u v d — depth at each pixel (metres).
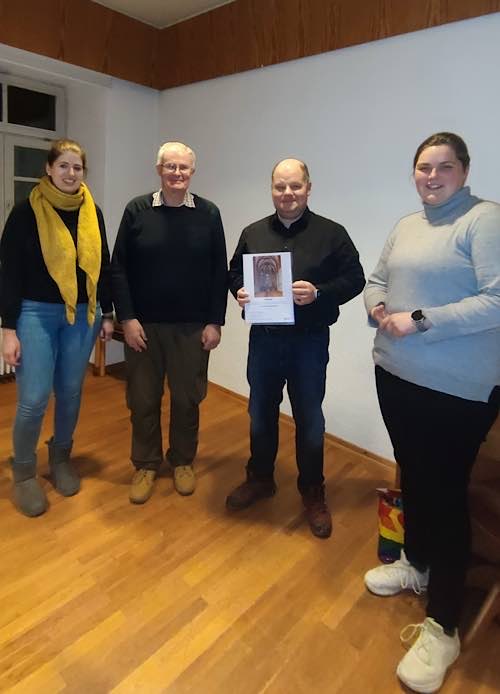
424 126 2.27
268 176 3.01
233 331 3.41
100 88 3.41
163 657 1.39
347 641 1.46
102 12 3.23
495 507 1.53
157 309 2.01
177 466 2.27
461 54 2.11
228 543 1.88
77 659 1.37
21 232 1.81
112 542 1.85
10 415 2.89
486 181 2.10
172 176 1.85
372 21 2.37
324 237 1.83
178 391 2.11
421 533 1.59
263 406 2.03
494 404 1.33
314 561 1.80
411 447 1.41
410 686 1.31
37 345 1.87
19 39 2.93
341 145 2.60
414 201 2.34
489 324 1.20
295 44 2.71
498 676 1.37
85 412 3.02
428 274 1.30
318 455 2.00
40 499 2.00
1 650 1.38
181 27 3.36
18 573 1.67
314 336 1.89
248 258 1.78
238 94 3.11
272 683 1.33
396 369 1.40
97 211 1.99
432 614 1.38
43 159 3.63
